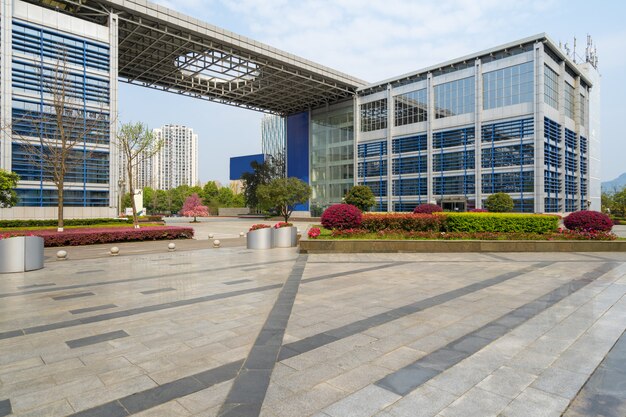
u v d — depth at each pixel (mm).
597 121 50906
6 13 24594
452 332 5559
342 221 17141
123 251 16797
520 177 37219
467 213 18250
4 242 10906
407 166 47094
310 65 45312
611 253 15172
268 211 65500
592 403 3520
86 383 3951
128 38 36562
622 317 6277
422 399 3590
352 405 3486
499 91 39250
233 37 37375
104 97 29000
